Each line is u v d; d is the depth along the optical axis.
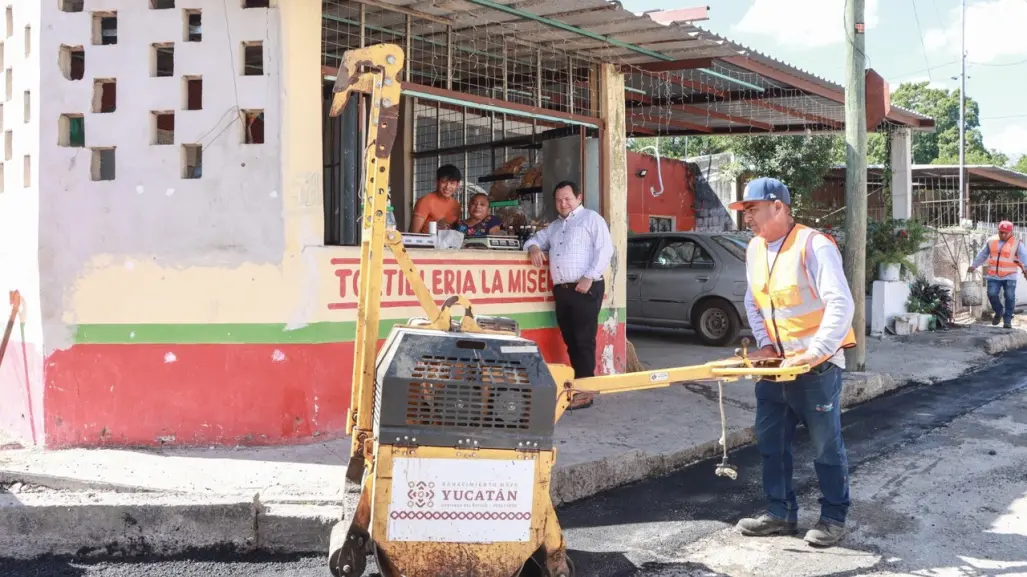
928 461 5.75
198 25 5.39
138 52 5.28
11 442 5.59
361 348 3.53
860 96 8.20
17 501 4.22
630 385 3.64
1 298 5.88
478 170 9.82
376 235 3.30
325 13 6.27
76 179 5.30
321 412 5.49
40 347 5.34
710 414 6.66
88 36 5.30
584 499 4.98
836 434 4.11
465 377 3.06
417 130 10.09
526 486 3.12
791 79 9.55
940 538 4.30
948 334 11.80
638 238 11.61
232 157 5.28
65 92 5.32
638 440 5.80
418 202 6.99
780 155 18.95
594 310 6.58
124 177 5.29
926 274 13.38
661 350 10.12
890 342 11.05
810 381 4.06
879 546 4.20
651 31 6.52
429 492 3.04
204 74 5.27
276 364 5.37
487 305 6.38
